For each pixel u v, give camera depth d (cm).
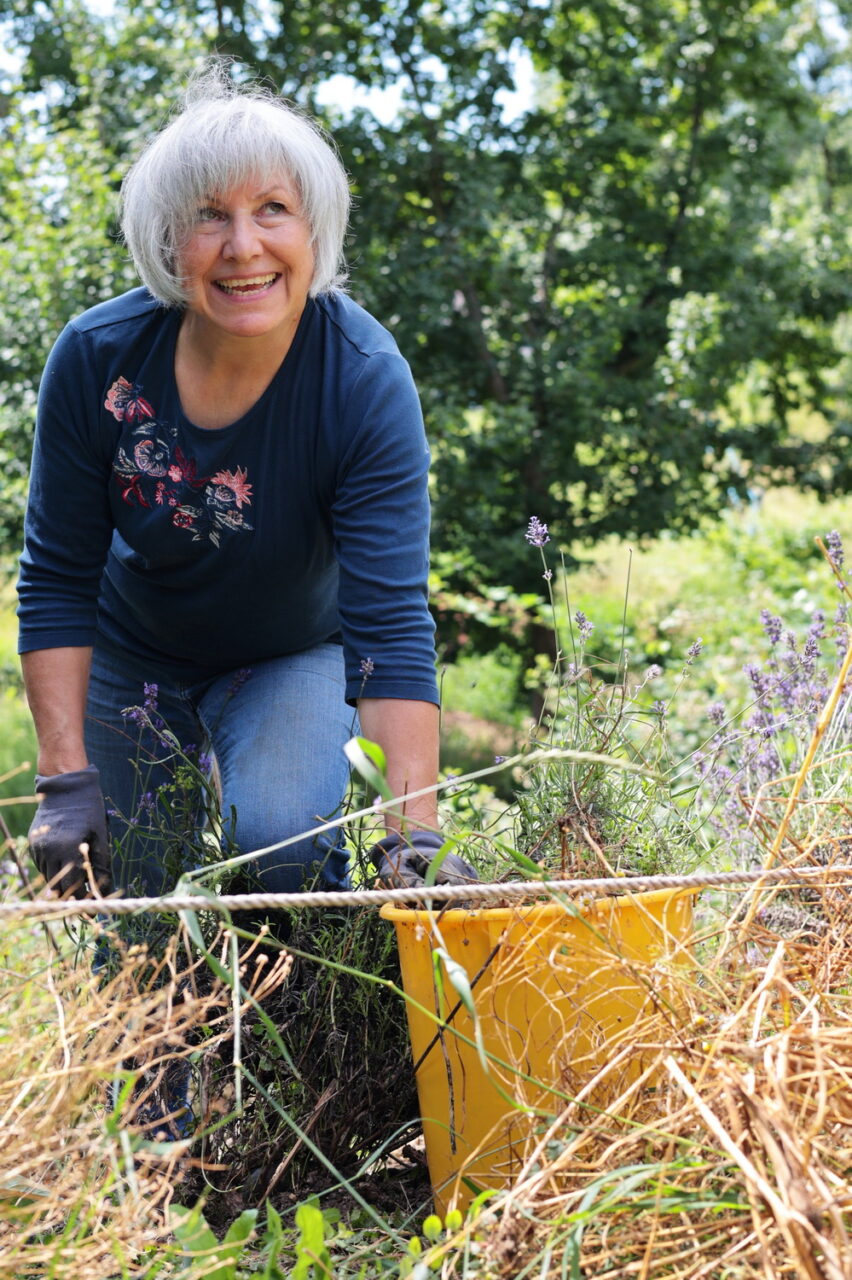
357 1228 177
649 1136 135
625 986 163
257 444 211
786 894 212
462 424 897
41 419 216
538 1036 163
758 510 1345
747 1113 126
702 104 1117
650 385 1016
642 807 205
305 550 220
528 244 1055
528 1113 143
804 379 1248
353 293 909
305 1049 189
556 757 151
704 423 1056
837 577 210
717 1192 129
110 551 236
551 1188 139
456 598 793
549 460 982
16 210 838
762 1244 113
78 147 852
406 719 198
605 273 1052
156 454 213
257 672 235
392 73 1010
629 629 760
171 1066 190
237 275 196
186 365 211
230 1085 185
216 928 196
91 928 164
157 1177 144
